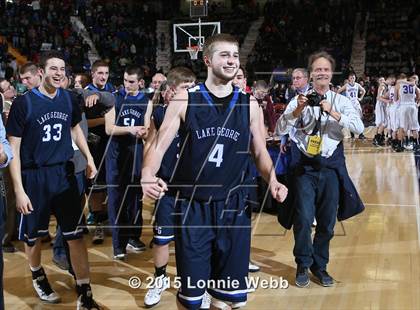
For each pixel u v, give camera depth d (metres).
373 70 16.50
